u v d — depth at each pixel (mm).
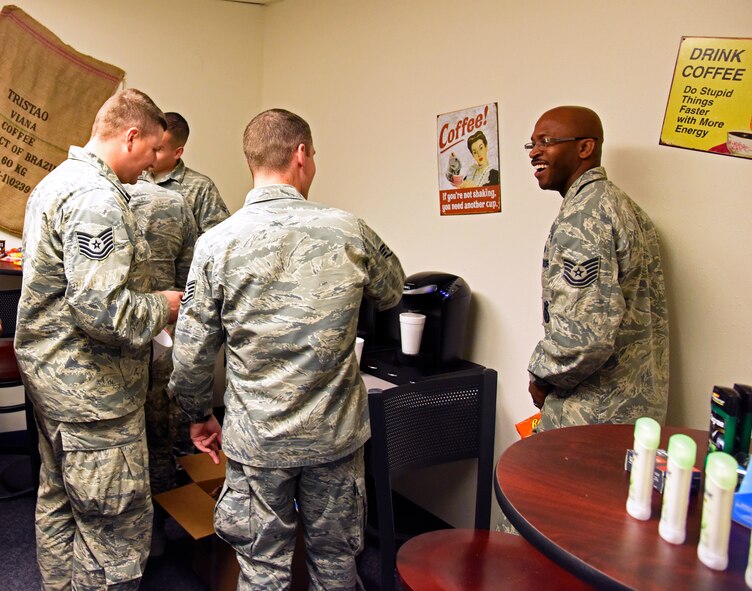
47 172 3186
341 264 1508
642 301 1658
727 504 861
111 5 3230
